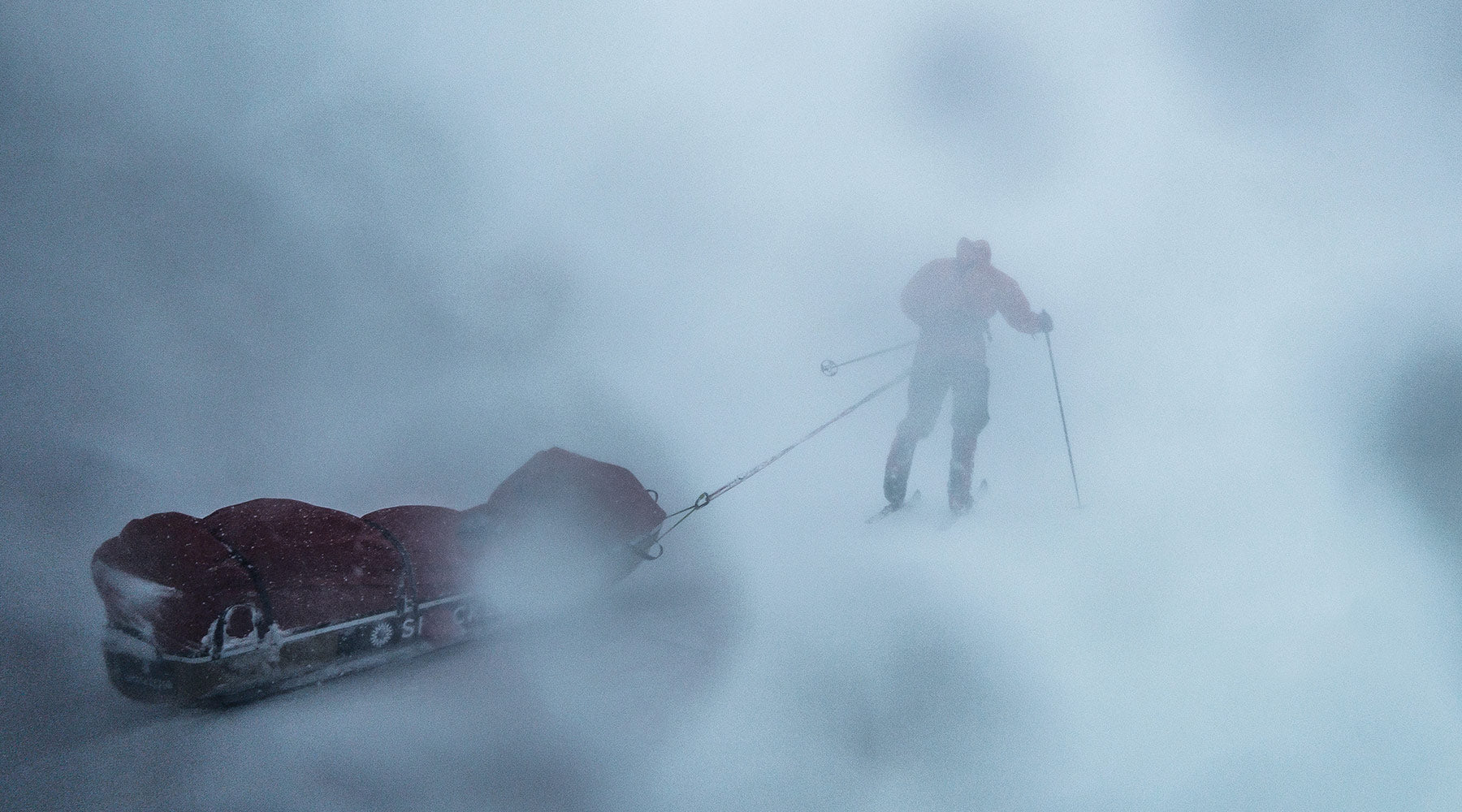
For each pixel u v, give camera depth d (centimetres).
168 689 324
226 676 326
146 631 324
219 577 323
